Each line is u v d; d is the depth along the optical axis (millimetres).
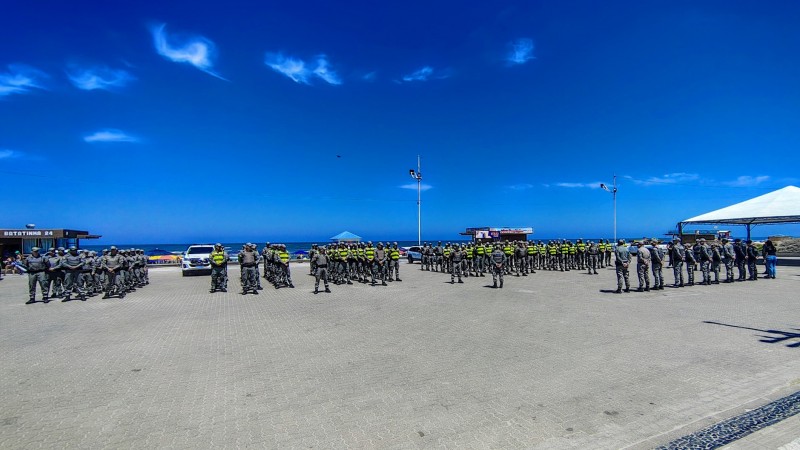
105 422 4969
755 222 31500
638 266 16203
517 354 7625
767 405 5133
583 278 21516
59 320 11367
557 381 6188
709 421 4750
